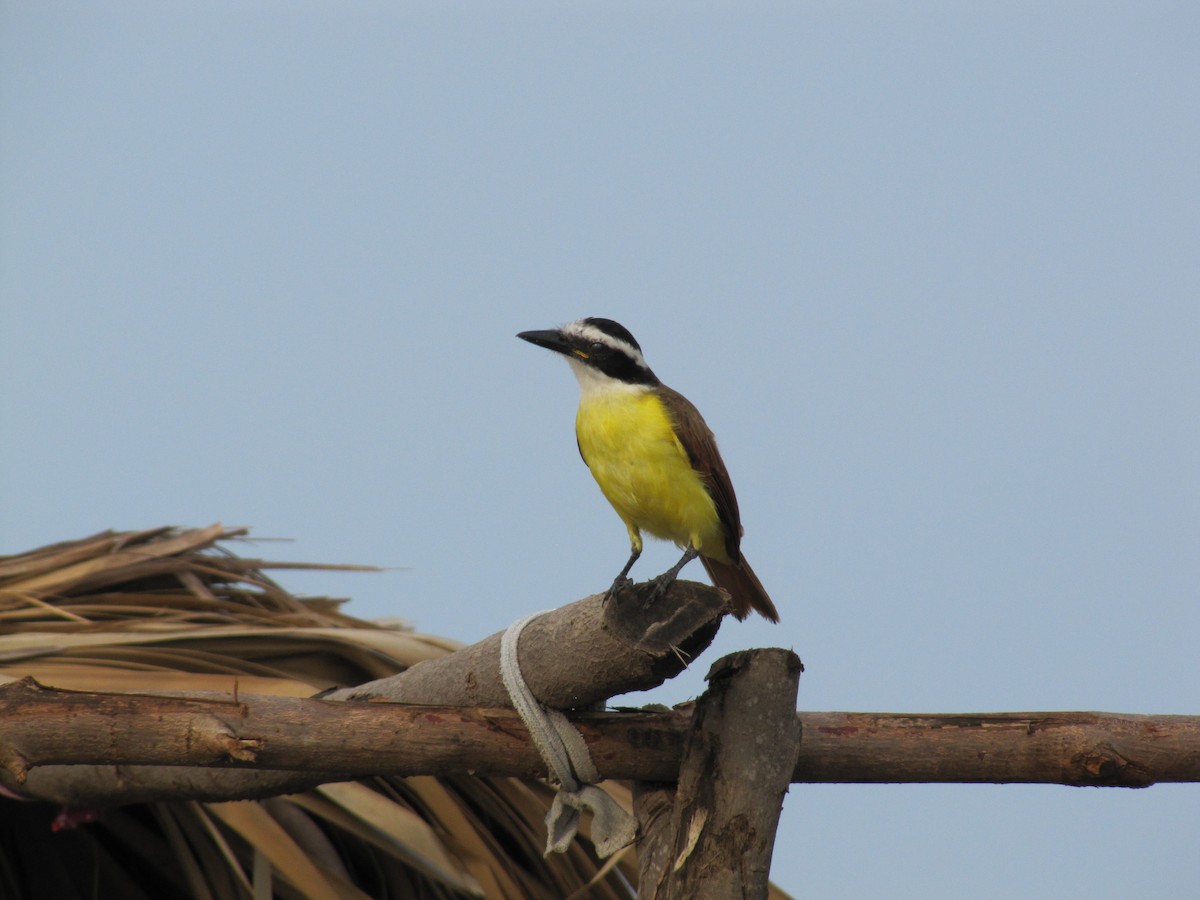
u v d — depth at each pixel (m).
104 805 8.24
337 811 9.38
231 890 9.77
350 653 10.64
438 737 6.93
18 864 10.61
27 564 12.18
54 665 9.55
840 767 7.49
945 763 7.52
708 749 6.75
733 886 6.55
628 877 10.25
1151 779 7.60
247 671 10.11
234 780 7.75
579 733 7.04
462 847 9.66
